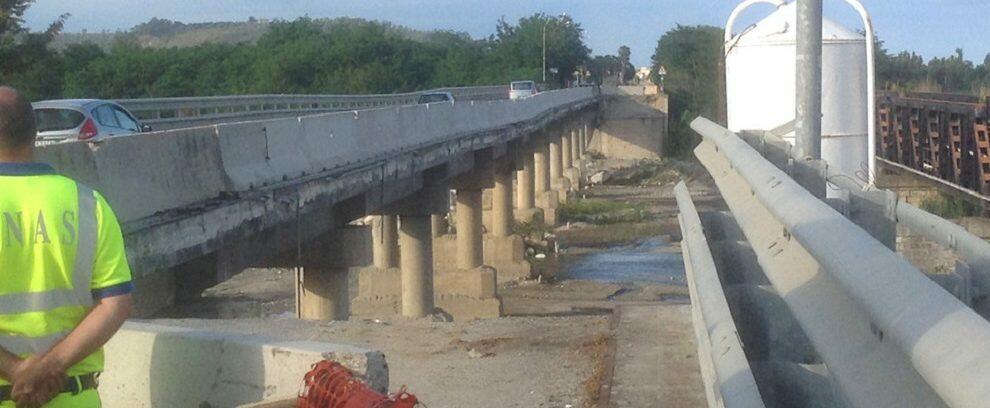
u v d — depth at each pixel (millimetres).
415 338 10688
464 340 10539
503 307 34188
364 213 18672
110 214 4168
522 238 43500
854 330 3086
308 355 4770
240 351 5008
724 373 4129
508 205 43062
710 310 5098
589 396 8102
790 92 11531
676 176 76000
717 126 9695
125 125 24422
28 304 3980
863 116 11234
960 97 29281
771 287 5766
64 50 73250
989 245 4793
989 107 22859
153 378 5387
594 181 75375
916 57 45406
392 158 20359
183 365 5266
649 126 88438
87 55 74500
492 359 9711
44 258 3982
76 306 4078
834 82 11109
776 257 4449
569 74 124375
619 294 36312
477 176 33500
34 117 4113
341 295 18844
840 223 3523
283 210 14297
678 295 35281
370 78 91062
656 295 35500
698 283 5852
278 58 87875
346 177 17234
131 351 5469
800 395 5242
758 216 5418
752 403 3551
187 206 11891
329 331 11000
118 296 4113
